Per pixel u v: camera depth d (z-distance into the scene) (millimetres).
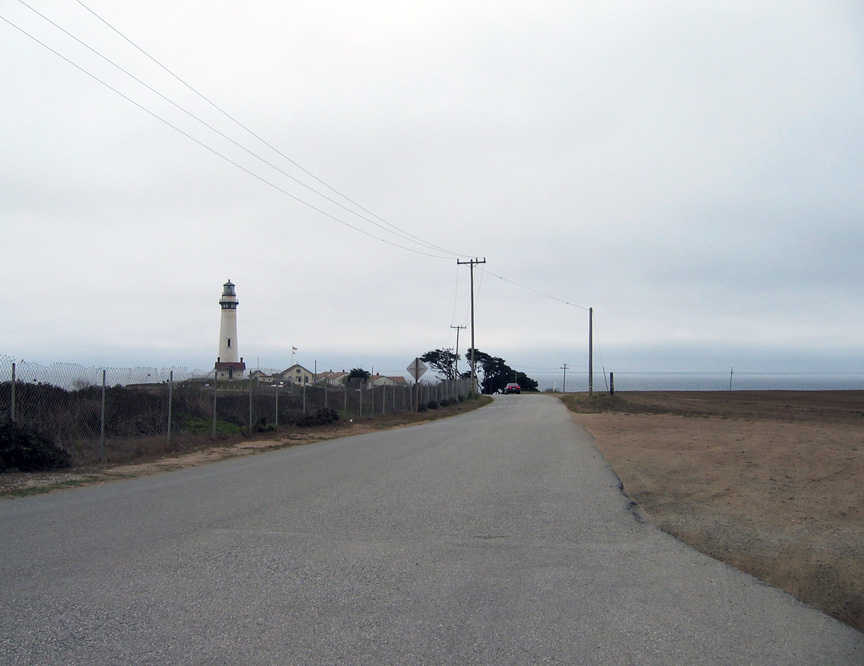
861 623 4879
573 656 4023
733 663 3996
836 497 9547
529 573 5738
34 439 11789
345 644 4113
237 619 4500
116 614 4543
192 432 18344
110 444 14906
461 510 8375
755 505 9000
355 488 9898
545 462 13258
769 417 29859
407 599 4977
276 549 6324
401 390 37438
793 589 5629
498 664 3885
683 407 38938
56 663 3775
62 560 5832
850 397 60844
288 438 18469
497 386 108688
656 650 4152
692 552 6574
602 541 6953
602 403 40375
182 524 7348
